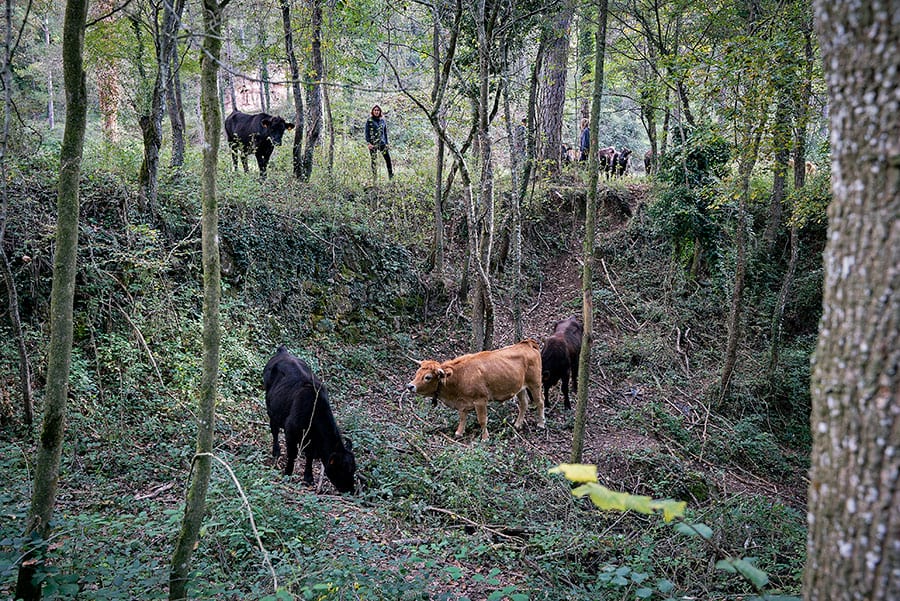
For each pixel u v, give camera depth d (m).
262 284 11.30
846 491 1.69
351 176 15.28
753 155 10.53
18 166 8.59
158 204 10.38
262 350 10.58
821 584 1.76
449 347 13.36
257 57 13.58
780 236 16.83
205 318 4.00
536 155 17.80
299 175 14.01
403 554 5.94
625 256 16.97
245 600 4.43
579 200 18.16
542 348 11.02
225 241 11.01
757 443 10.99
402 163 17.97
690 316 14.78
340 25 13.52
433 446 9.21
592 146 7.53
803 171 16.23
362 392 10.89
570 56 19.83
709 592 5.72
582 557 6.49
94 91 16.20
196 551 5.15
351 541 5.69
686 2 14.38
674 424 11.05
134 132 16.42
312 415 7.25
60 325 4.11
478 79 11.68
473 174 15.84
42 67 17.86
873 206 1.68
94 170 10.31
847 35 1.75
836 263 1.79
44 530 4.12
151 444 7.64
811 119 10.10
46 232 8.69
